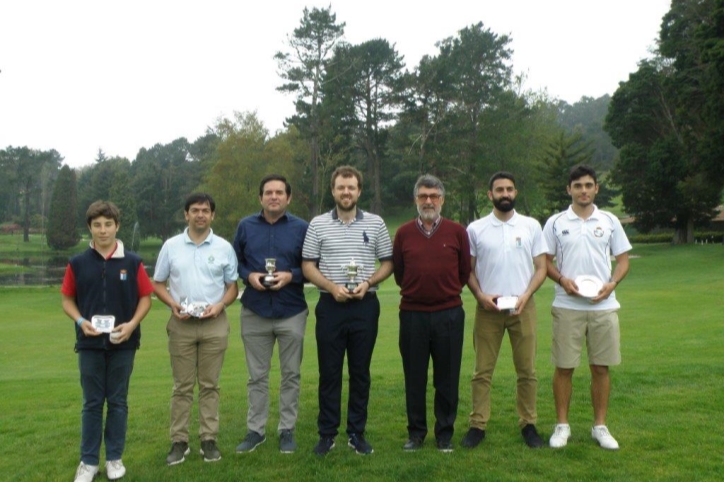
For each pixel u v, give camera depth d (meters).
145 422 5.95
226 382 8.45
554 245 5.21
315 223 5.14
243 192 48.78
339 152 48.59
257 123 51.00
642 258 39.69
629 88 44.91
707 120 34.56
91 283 4.57
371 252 5.11
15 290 32.12
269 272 5.07
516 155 50.03
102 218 4.55
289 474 4.55
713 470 4.41
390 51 48.12
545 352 10.38
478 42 48.56
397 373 7.90
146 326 17.47
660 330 12.63
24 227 98.81
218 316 5.07
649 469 4.45
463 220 52.03
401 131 51.03
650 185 43.22
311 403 6.49
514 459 4.71
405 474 4.45
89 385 4.56
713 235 52.34
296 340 5.16
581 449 4.88
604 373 5.06
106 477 4.59
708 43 32.94
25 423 6.11
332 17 46.09
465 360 9.58
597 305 5.04
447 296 4.95
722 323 13.12
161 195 88.25
